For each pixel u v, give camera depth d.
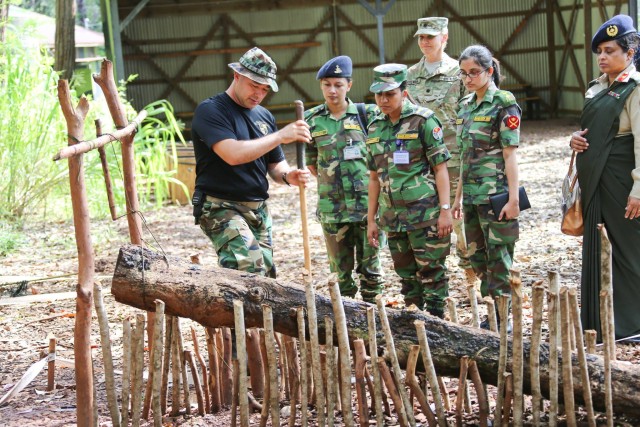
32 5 24.47
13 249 10.02
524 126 22.11
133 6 24.17
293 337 4.04
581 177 5.03
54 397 4.89
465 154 5.45
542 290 3.61
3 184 11.68
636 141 4.78
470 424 4.05
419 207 5.28
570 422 3.69
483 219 5.38
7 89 11.73
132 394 3.90
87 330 3.87
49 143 11.93
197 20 24.42
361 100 24.86
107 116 12.41
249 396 4.49
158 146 12.77
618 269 4.97
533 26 23.97
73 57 16.16
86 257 3.84
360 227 5.78
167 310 4.02
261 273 4.89
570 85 23.33
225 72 24.59
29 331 6.52
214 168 4.98
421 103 6.91
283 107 24.80
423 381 4.18
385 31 24.47
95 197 11.91
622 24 4.84
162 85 24.61
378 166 5.38
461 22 24.25
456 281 7.17
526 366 3.81
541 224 9.50
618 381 3.77
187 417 4.45
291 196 13.27
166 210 12.68
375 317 3.98
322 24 24.52
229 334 4.55
